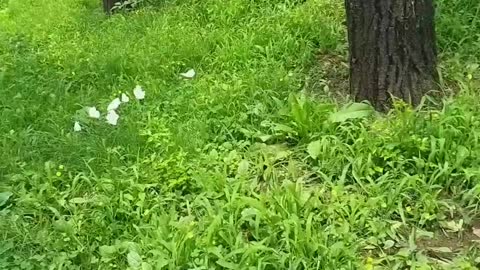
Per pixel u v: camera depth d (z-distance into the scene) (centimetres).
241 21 312
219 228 183
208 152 228
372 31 229
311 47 279
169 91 263
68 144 236
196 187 210
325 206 194
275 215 185
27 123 259
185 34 308
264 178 213
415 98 233
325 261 173
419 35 231
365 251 183
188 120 244
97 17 387
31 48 338
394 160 207
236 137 235
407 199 197
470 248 182
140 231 192
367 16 229
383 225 188
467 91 232
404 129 213
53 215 208
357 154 211
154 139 232
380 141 212
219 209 193
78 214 204
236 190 199
